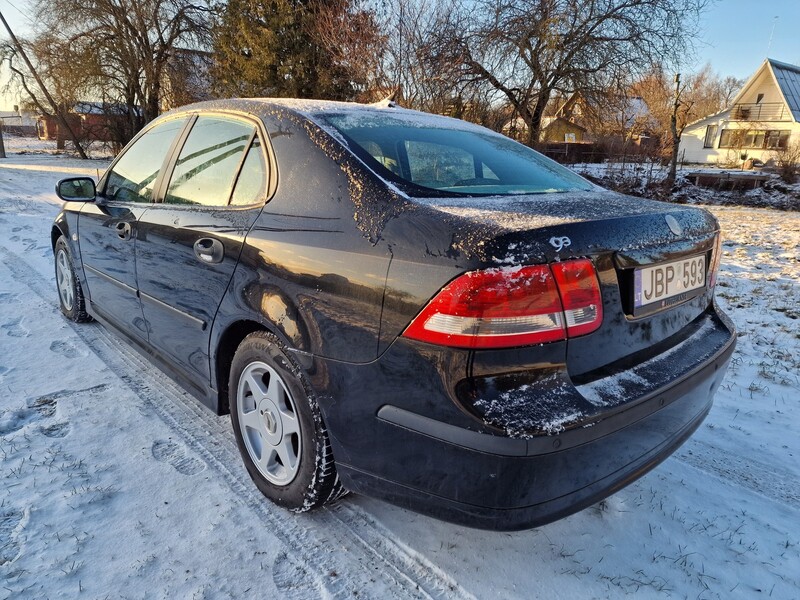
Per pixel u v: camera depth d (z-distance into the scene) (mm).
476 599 1857
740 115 38312
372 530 2168
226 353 2473
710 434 3033
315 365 1926
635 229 1815
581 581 1945
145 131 3338
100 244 3426
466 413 1548
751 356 4191
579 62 18875
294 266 1987
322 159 2098
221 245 2314
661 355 1950
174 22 27922
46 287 5211
